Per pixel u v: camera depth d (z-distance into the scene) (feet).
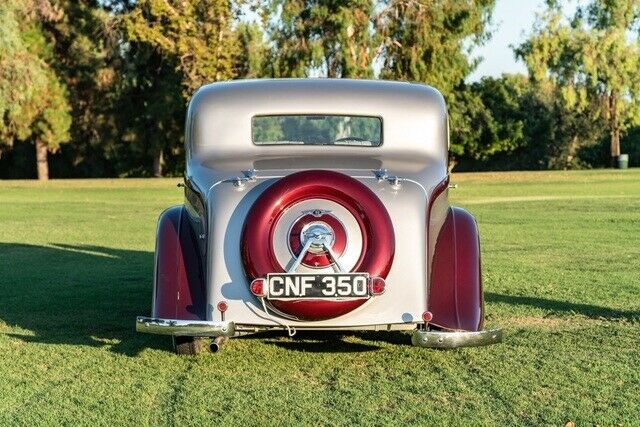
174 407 18.63
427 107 23.32
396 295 19.97
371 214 19.70
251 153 22.98
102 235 57.16
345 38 142.92
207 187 20.90
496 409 18.34
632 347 23.76
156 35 147.54
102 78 183.21
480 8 147.95
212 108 23.26
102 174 206.08
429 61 148.15
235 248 20.11
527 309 29.32
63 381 20.75
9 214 77.46
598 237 53.31
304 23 145.18
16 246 50.42
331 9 144.97
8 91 145.79
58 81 181.98
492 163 213.25
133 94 191.93
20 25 174.29
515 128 205.67
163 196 110.52
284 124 23.24
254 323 20.02
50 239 54.54
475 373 21.30
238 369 21.85
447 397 19.27
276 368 21.95
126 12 183.01
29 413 18.21
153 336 25.68
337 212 19.75
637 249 46.91
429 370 21.66
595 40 192.34
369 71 145.48
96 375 21.29
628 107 197.57
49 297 32.48
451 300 20.71
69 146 201.67
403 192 20.49
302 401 19.02
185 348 22.91
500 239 52.39
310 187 19.77
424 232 20.22
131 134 193.16
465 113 201.87
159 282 21.17
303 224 19.65
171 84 184.85
